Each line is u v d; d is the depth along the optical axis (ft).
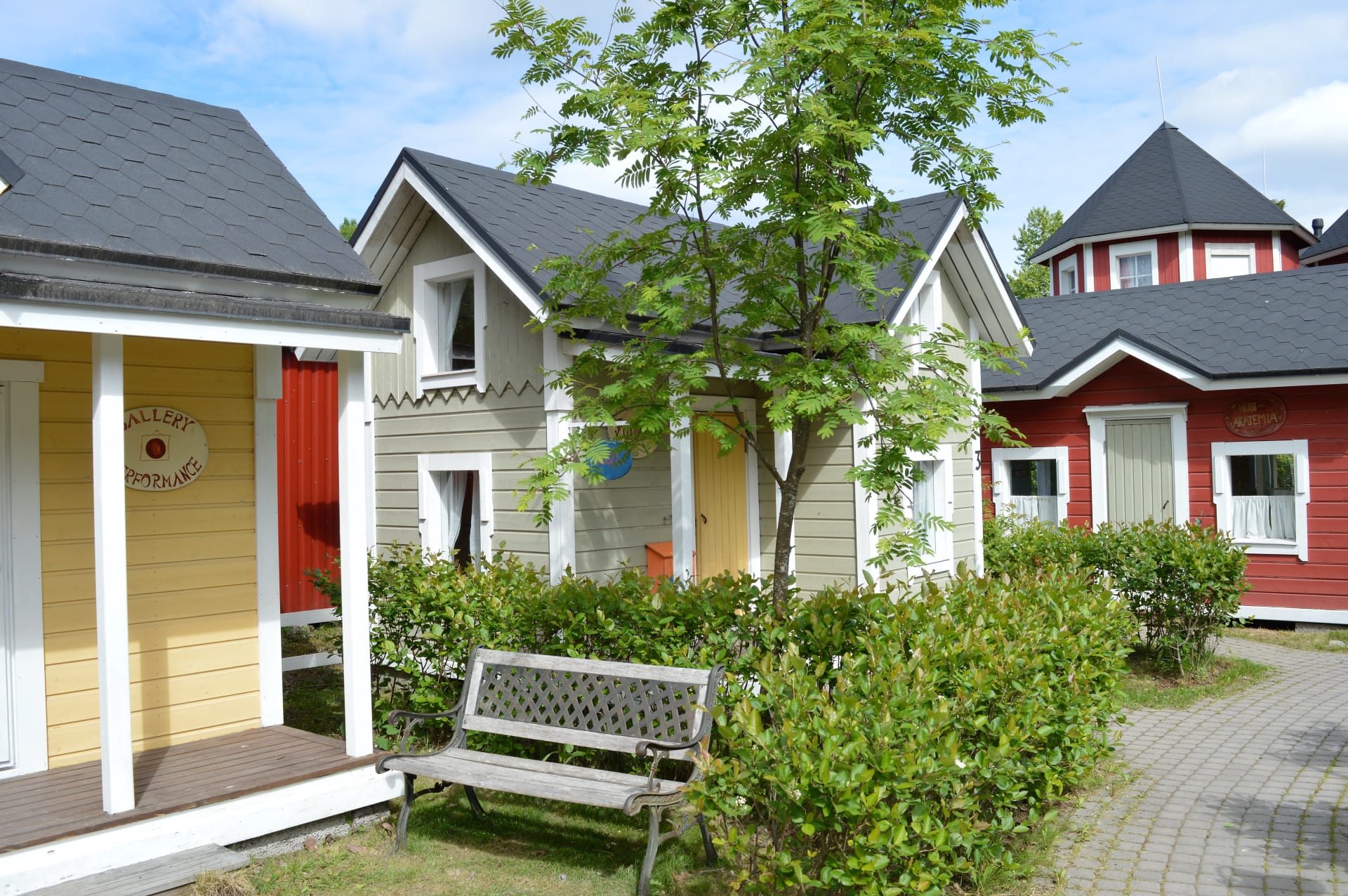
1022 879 17.37
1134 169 79.51
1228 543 34.45
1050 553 37.50
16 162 19.11
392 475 36.55
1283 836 19.45
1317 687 33.22
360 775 20.22
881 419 19.69
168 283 18.10
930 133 20.52
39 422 21.02
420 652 25.58
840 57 18.30
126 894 15.76
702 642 21.08
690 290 20.39
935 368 19.72
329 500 38.91
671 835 17.21
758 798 14.30
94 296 16.42
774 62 17.54
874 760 13.53
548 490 19.30
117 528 17.02
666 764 21.04
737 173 18.76
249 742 22.43
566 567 25.05
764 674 15.75
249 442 24.40
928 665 16.76
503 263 30.66
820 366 19.45
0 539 20.34
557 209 35.58
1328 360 42.60
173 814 17.53
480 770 18.48
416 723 25.59
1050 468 51.49
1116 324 51.85
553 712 19.67
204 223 20.10
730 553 37.27
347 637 20.59
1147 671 35.19
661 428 19.63
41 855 16.07
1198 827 20.03
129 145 21.81
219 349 23.94
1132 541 35.47
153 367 22.89
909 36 17.97
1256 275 51.72
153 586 22.62
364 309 21.03
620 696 18.95
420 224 35.32
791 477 21.03
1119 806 21.52
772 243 20.74
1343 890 16.79
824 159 19.30
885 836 13.28
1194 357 46.14
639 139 17.63
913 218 38.19
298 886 17.40
